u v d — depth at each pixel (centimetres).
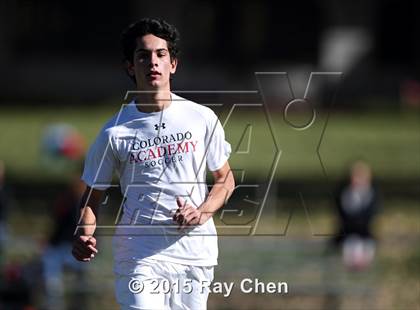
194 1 15462
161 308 2239
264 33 15600
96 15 15062
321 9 15438
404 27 15300
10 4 14750
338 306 4488
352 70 15162
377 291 4597
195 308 2269
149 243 2248
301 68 15388
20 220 6444
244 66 15362
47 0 14888
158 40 2238
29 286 4084
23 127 11200
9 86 14462
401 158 9619
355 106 13512
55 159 7675
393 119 12612
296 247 5044
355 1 15300
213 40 15562
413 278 4934
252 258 4828
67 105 13488
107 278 4388
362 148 10069
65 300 4294
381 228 6538
